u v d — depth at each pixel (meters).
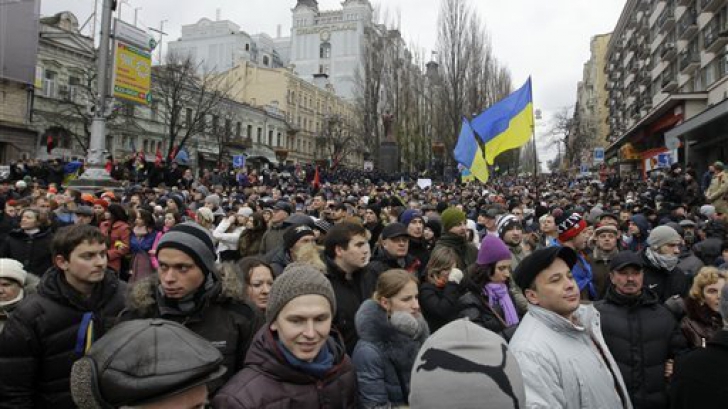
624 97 66.12
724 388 2.38
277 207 6.98
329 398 2.38
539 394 2.42
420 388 1.43
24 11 31.16
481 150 13.62
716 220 8.40
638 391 3.39
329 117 67.31
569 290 2.66
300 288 2.33
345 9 87.75
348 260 3.95
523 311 4.40
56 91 35.62
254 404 2.23
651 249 4.91
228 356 2.86
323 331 2.32
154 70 41.62
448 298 4.04
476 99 42.22
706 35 33.41
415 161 44.34
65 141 36.12
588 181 35.91
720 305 2.64
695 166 27.81
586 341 2.70
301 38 89.69
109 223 6.80
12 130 31.88
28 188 12.78
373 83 44.34
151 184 20.58
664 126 35.34
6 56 30.42
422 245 6.11
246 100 65.38
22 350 2.77
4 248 5.95
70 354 2.87
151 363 1.38
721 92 29.42
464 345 1.47
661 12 46.09
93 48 37.59
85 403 1.40
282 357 2.32
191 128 37.06
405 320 3.02
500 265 3.97
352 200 12.13
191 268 2.80
